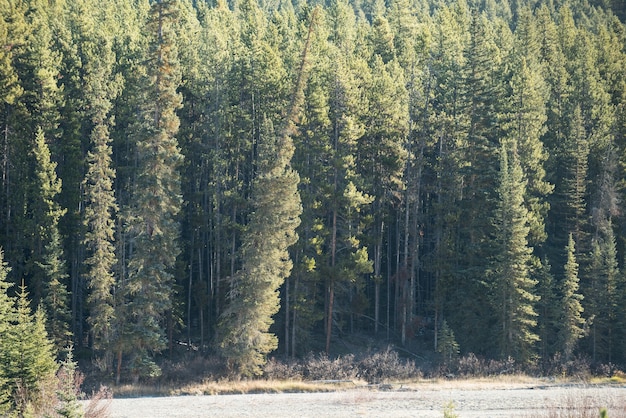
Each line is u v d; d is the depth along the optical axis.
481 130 69.44
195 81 69.56
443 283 65.06
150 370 48.09
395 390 43.72
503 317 59.03
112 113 67.31
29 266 55.81
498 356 58.84
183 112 69.00
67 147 61.50
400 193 70.12
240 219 73.38
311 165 64.62
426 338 69.25
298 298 59.88
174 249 50.19
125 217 49.69
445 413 21.78
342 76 65.31
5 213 61.97
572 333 59.44
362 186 63.09
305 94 64.62
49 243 56.31
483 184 67.00
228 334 50.66
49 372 31.45
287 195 51.38
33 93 61.59
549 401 35.56
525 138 71.94
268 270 51.75
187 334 65.81
